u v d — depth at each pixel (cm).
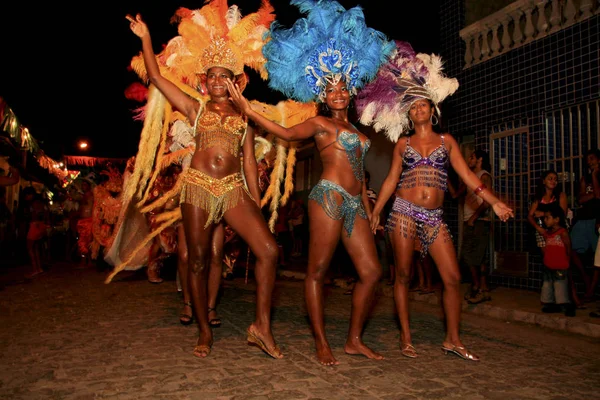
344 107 407
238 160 428
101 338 459
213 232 466
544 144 757
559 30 730
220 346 436
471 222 662
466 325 562
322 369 371
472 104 895
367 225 405
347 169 395
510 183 834
